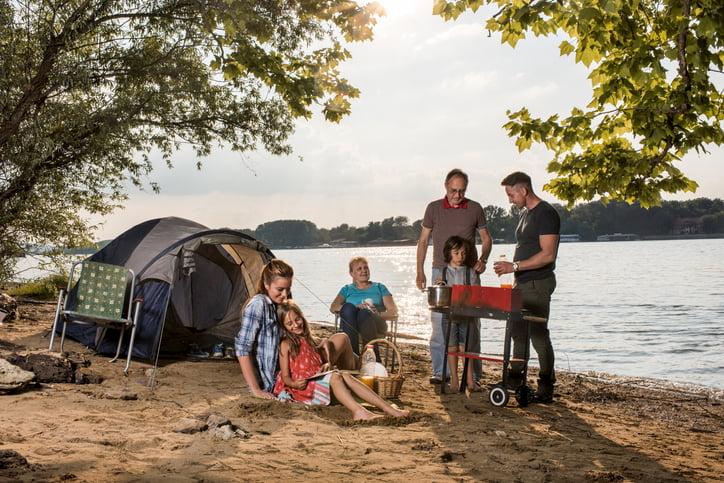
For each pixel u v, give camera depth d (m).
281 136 14.19
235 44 11.40
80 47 11.44
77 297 7.93
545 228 6.98
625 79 7.16
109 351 8.52
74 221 14.66
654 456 5.32
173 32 11.99
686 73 6.58
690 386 10.05
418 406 6.66
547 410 6.96
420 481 4.11
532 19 5.96
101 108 11.90
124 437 4.67
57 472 3.76
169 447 4.48
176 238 8.83
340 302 8.22
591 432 6.09
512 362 6.94
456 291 7.08
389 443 5.01
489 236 7.76
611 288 39.84
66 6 11.16
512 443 5.29
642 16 7.15
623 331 20.20
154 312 8.37
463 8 6.68
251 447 4.61
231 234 9.02
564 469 4.67
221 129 13.86
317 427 5.32
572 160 7.97
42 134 11.24
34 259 14.37
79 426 4.92
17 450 4.18
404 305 32.22
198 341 9.12
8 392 5.95
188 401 6.11
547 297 7.11
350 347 6.88
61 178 13.06
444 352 7.56
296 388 6.18
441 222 7.74
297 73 11.91
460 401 7.02
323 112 11.63
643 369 13.50
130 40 11.94
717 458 5.46
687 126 7.34
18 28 10.84
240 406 5.74
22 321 10.98
